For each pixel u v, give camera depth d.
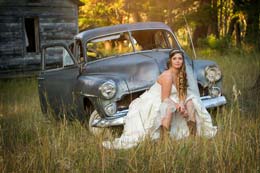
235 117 6.48
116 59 7.77
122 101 7.15
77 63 7.91
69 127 7.11
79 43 8.02
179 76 6.45
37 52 20.02
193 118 6.43
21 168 5.03
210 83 7.47
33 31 21.55
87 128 7.16
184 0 27.17
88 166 4.93
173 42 8.51
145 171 4.71
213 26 30.78
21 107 10.83
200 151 5.14
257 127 5.98
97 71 7.55
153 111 6.45
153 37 8.37
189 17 26.78
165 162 4.76
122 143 6.11
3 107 11.13
